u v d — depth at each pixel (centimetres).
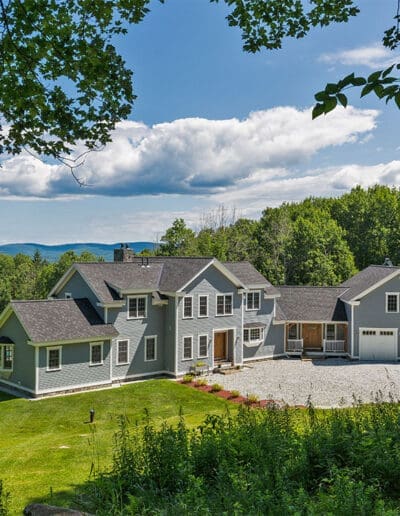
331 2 812
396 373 3588
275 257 6688
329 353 4238
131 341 3466
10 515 1108
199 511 734
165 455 1001
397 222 7038
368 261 7056
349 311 4172
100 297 3331
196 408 2781
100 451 1847
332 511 717
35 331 3045
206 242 6894
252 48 880
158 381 3422
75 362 3173
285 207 8981
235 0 834
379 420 1130
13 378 3222
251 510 727
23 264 9931
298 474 934
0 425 2548
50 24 674
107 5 716
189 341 3606
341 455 982
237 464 966
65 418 2645
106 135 771
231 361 3834
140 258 4066
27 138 747
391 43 662
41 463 1742
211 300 3706
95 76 711
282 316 4253
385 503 833
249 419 1171
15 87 688
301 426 1323
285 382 3356
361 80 457
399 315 4047
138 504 820
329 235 6412
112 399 3003
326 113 471
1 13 659
